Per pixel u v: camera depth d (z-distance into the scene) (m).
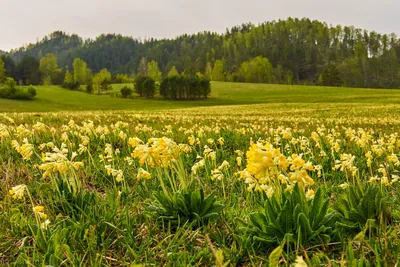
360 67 181.50
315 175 5.19
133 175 5.00
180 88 99.31
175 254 2.68
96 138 7.39
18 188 3.03
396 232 2.87
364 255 2.54
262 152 2.45
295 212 2.67
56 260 2.47
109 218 3.20
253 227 2.82
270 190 3.07
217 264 2.10
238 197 4.18
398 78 172.38
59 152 3.51
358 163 5.79
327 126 15.83
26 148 3.88
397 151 6.66
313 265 2.26
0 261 2.79
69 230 3.06
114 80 171.00
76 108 71.94
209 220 3.19
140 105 82.00
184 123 15.94
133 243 2.92
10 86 85.81
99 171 5.12
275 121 19.17
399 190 4.24
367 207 3.00
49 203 3.68
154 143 3.23
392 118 21.89
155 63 175.50
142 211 3.51
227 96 104.06
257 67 170.38
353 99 69.56
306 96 88.75
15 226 3.18
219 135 8.98
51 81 169.00
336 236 2.80
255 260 2.62
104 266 2.66
